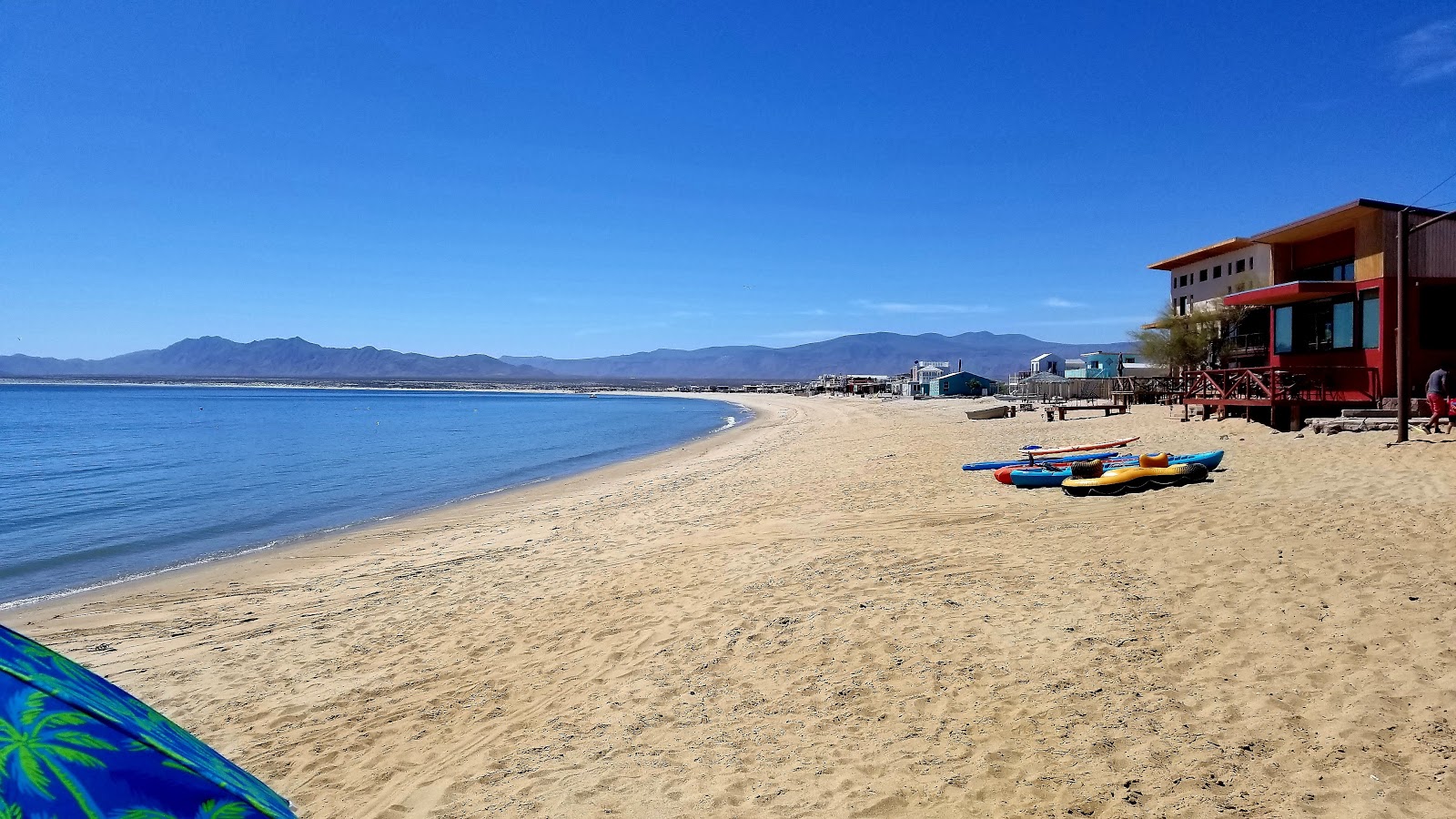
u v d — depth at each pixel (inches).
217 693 307.4
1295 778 164.7
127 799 94.6
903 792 180.7
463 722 257.9
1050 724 201.0
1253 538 339.9
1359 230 794.2
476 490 1018.7
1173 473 496.4
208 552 653.3
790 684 249.1
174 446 1807.3
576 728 239.6
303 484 1107.3
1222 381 969.5
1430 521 340.8
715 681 260.5
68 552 665.6
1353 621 236.8
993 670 237.8
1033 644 252.4
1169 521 392.8
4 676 94.6
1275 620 245.3
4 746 90.6
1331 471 501.0
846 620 299.1
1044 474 561.6
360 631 378.3
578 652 310.2
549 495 901.8
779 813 179.0
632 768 209.2
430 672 309.4
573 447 1753.2
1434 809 148.9
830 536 461.4
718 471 985.5
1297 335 890.1
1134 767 176.7
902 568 363.6
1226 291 1601.9
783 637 291.0
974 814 168.7
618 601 376.5
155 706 298.0
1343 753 170.7
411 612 402.6
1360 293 792.9
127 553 659.4
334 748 248.1
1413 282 763.4
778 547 446.3
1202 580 291.9
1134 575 308.8
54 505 928.3
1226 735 184.2
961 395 3408.0
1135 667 226.1
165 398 5925.2
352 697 291.4
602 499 807.1
